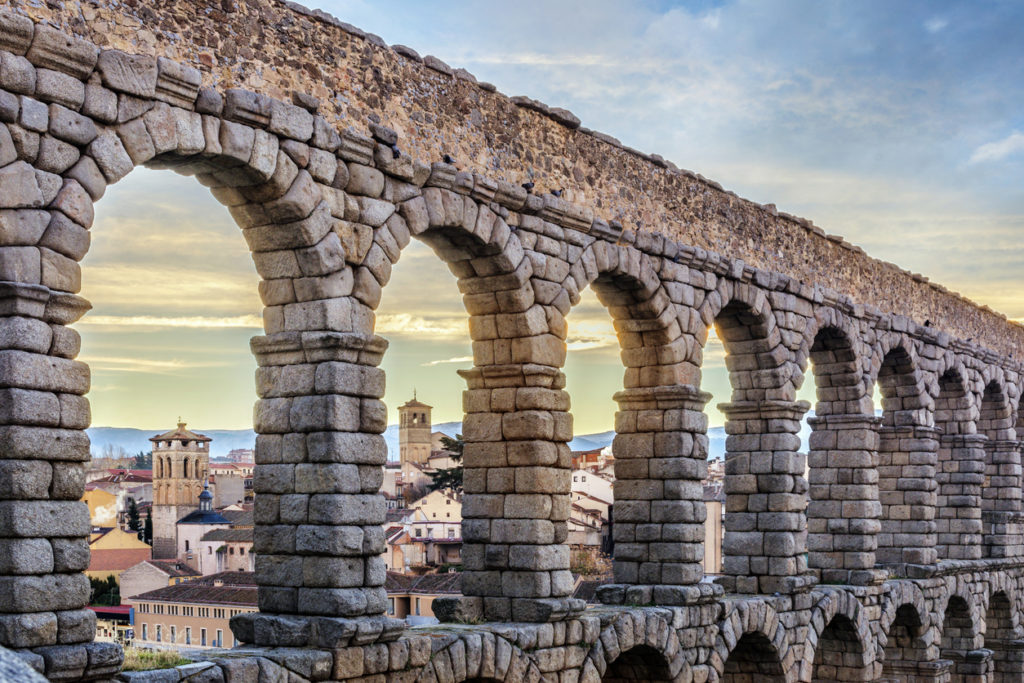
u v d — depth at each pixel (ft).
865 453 179.73
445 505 250.78
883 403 201.57
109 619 221.66
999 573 227.61
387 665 103.45
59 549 81.92
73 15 86.84
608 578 218.38
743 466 159.43
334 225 103.50
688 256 144.05
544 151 127.24
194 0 95.04
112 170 87.30
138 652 95.14
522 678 116.98
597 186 133.69
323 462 101.55
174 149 91.81
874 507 180.65
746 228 157.69
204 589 185.88
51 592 81.15
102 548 286.25
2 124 81.51
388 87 110.32
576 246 129.39
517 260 121.08
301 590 101.71
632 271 136.46
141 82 89.15
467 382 124.98
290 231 101.96
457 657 110.32
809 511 182.09
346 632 99.25
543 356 123.75
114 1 89.61
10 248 81.20
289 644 100.32
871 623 177.88
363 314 106.01
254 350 104.63
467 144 118.11
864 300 185.06
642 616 132.46
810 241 171.42
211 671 91.25
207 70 95.35
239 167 97.50
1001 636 233.76
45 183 83.30
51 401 81.82
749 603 149.38
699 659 140.46
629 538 142.51
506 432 122.52
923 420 199.72
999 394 236.43
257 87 98.84
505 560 121.90
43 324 81.82
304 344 102.32
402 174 109.40
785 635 155.74
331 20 105.29
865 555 178.29
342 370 102.32
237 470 424.46
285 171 99.50
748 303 155.02
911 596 192.13
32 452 80.69
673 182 145.28
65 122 84.53
